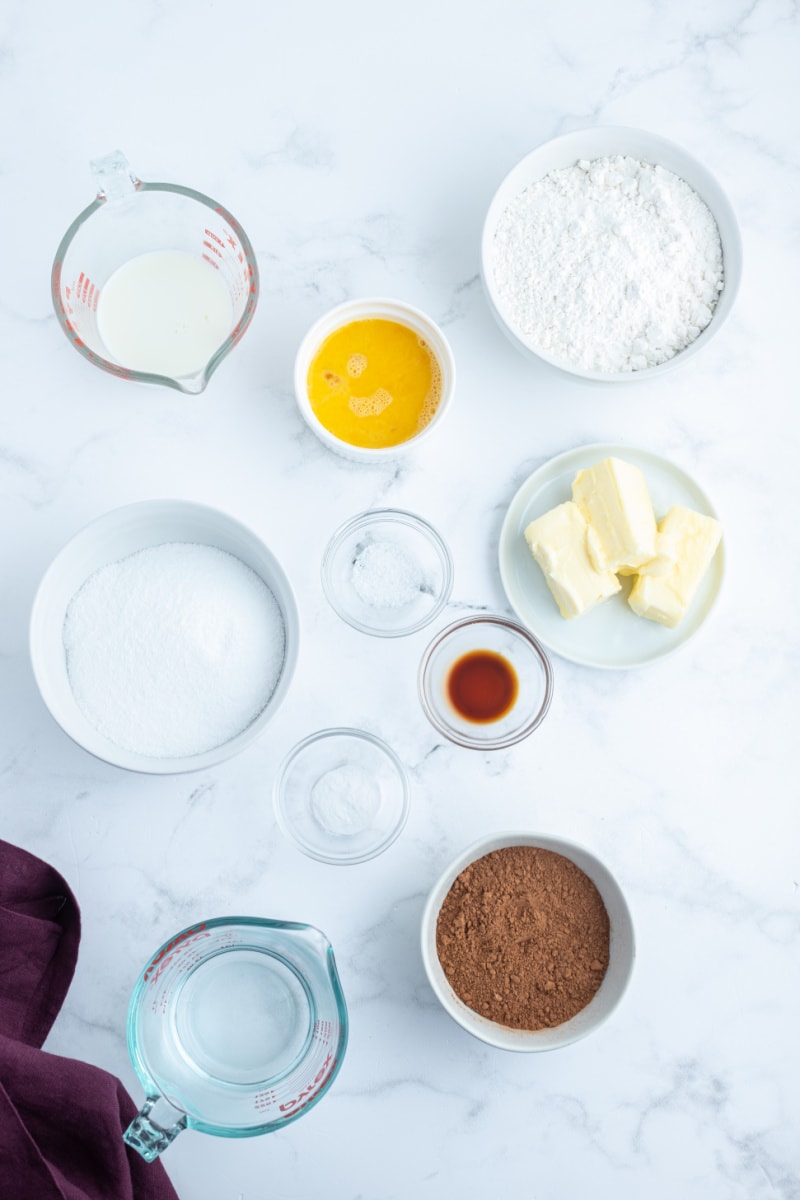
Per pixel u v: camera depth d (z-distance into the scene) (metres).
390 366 0.94
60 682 0.91
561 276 0.93
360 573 0.96
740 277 0.92
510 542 0.95
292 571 0.95
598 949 0.91
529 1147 0.93
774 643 0.96
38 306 0.96
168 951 0.88
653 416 0.96
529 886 0.91
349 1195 0.93
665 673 0.95
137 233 0.94
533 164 0.93
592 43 0.96
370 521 0.96
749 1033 0.94
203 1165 0.92
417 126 0.96
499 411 0.96
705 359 0.97
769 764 0.95
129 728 0.92
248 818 0.94
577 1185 0.93
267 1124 0.86
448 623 0.96
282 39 0.96
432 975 0.89
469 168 0.96
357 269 0.96
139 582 0.92
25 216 0.96
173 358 0.94
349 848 0.94
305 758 0.94
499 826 0.94
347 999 0.93
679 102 0.97
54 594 0.90
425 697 0.95
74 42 0.96
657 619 0.94
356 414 0.94
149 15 0.96
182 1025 0.91
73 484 0.95
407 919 0.94
